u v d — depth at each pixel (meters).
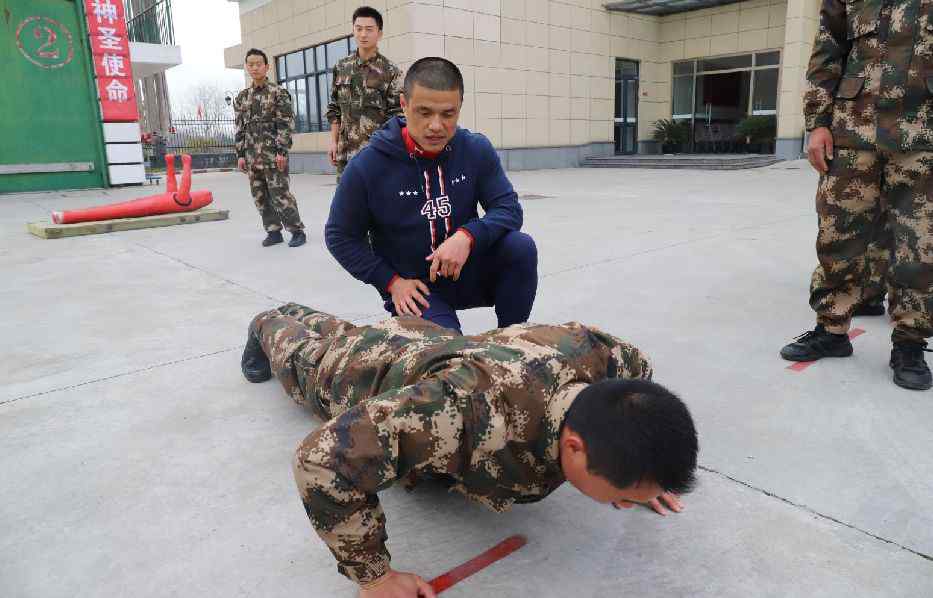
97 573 1.59
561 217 7.18
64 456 2.14
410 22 14.55
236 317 3.64
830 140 2.62
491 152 2.40
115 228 6.80
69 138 11.70
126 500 1.89
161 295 4.17
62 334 3.41
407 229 2.31
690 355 2.85
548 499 1.84
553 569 1.56
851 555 1.57
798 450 2.05
